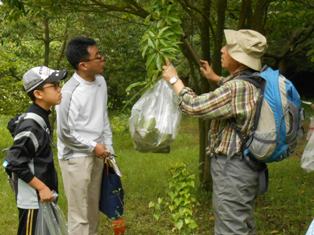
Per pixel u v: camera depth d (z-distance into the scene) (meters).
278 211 5.78
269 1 5.76
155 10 3.92
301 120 3.57
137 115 3.88
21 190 3.56
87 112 4.27
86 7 5.81
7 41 9.31
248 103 3.42
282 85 3.43
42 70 3.61
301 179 7.24
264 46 3.54
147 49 3.75
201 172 6.46
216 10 6.12
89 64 4.21
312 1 6.17
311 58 6.86
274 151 3.40
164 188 6.65
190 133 11.70
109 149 4.57
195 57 5.96
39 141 3.52
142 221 5.55
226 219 3.60
